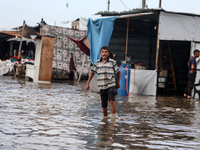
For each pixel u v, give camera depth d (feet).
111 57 43.01
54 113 23.17
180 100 37.76
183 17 42.60
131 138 16.39
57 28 63.31
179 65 53.26
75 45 65.77
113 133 17.37
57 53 64.13
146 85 43.24
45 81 55.31
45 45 54.90
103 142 15.19
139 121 21.71
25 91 38.11
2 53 101.14
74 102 30.14
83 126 18.93
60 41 64.18
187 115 25.71
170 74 52.90
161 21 41.57
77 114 23.25
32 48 94.94
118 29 47.70
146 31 49.44
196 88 41.96
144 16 45.96
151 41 49.90
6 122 18.89
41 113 22.86
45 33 62.08
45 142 14.73
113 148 14.15
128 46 48.32
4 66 70.74
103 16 48.19
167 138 16.90
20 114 21.95
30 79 61.31
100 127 18.86
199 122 22.56
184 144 15.71
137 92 44.21
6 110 23.32
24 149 13.38
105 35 42.01
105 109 22.95
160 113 26.11
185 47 53.31
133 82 44.68
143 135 17.30
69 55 65.31
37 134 16.28
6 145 13.87
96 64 23.09
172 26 42.14
